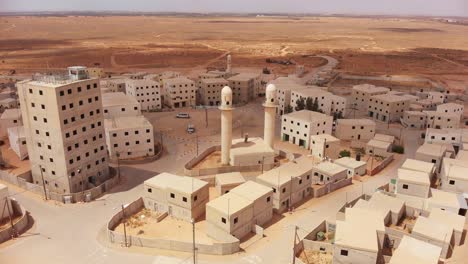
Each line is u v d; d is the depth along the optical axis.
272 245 54.59
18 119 102.19
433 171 74.50
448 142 90.81
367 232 49.69
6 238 55.72
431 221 54.44
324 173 73.19
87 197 67.38
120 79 151.12
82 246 54.09
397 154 92.19
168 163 86.00
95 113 71.75
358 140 100.56
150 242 53.47
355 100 135.88
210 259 51.25
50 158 68.94
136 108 101.50
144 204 65.19
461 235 52.88
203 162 84.50
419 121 112.94
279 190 62.56
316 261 50.81
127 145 86.06
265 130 83.81
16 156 88.50
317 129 95.12
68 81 67.56
